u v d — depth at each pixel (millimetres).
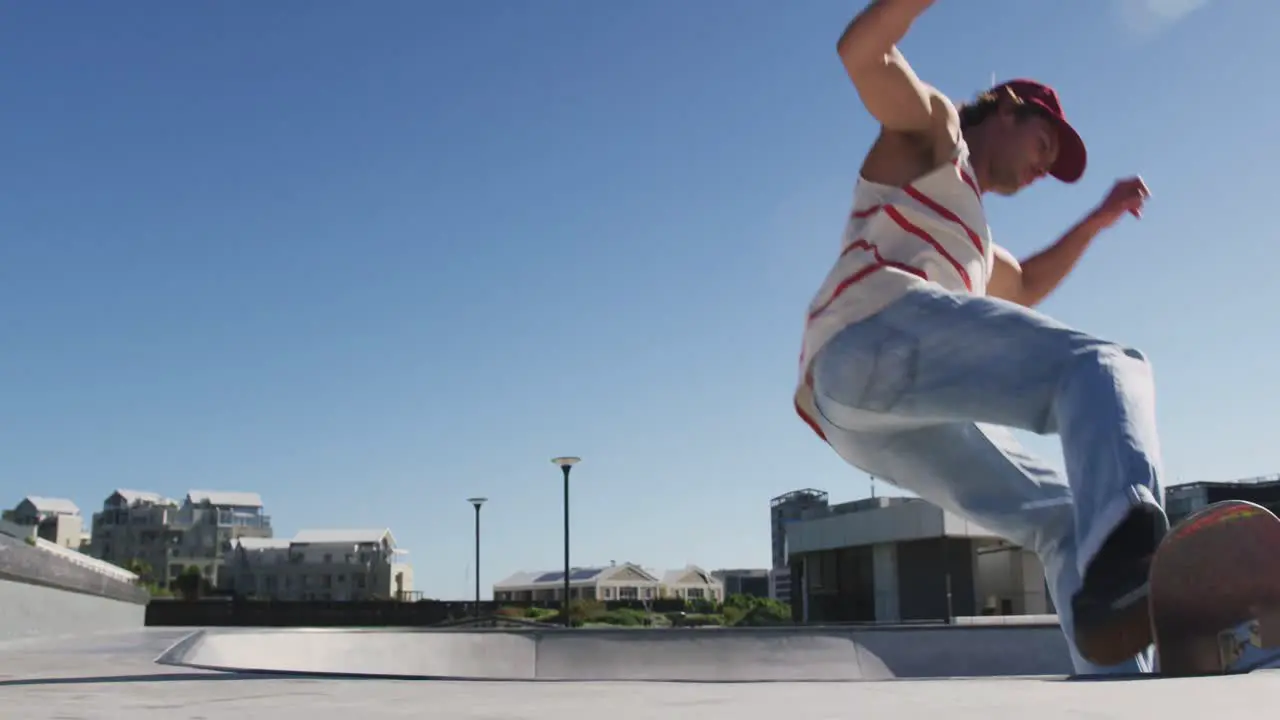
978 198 4770
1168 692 1745
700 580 110438
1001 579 36406
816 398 4824
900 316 4328
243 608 33312
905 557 36469
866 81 4391
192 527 107625
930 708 1578
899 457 4816
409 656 9000
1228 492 33188
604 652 9352
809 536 40688
